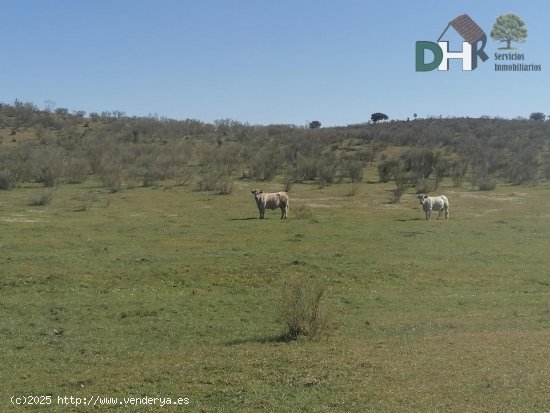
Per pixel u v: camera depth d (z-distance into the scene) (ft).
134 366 39.93
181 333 51.29
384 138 312.50
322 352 41.22
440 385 33.47
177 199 147.54
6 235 92.58
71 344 47.44
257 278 71.00
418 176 191.62
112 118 372.99
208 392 33.73
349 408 30.83
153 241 90.07
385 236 96.27
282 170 219.61
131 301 61.72
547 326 50.42
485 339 44.14
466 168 209.36
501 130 334.03
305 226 106.73
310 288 50.03
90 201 136.87
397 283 70.64
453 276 73.05
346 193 163.53
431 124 379.55
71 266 72.90
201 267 73.61
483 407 30.32
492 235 98.48
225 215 122.11
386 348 42.27
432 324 52.19
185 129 344.69
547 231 102.63
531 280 72.02
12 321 53.98
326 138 309.01
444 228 105.29
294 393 33.06
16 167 180.75
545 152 258.16
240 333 50.85
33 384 36.58
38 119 339.77
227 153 236.22
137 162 213.25
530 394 31.81
